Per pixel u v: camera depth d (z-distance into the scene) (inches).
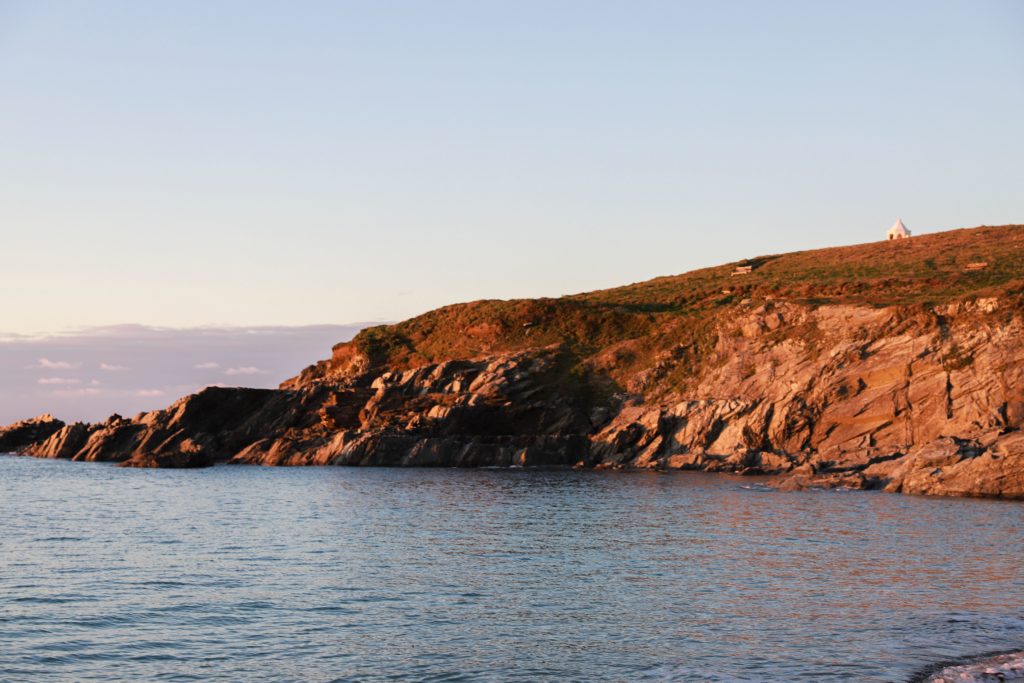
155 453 4478.3
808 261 6348.4
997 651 1060.5
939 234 6466.5
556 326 5349.4
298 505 2583.7
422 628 1162.0
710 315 4916.3
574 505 2556.6
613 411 4451.3
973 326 3567.9
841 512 2359.7
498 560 1653.5
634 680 956.6
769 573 1528.1
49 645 1063.6
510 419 4480.8
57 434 5305.1
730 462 3732.8
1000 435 3058.6
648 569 1567.4
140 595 1330.0
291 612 1238.9
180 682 943.0
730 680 955.3
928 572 1534.2
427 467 4124.0
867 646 1079.6
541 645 1085.1
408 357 5477.4
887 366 3666.3
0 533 1985.7
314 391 4877.0
